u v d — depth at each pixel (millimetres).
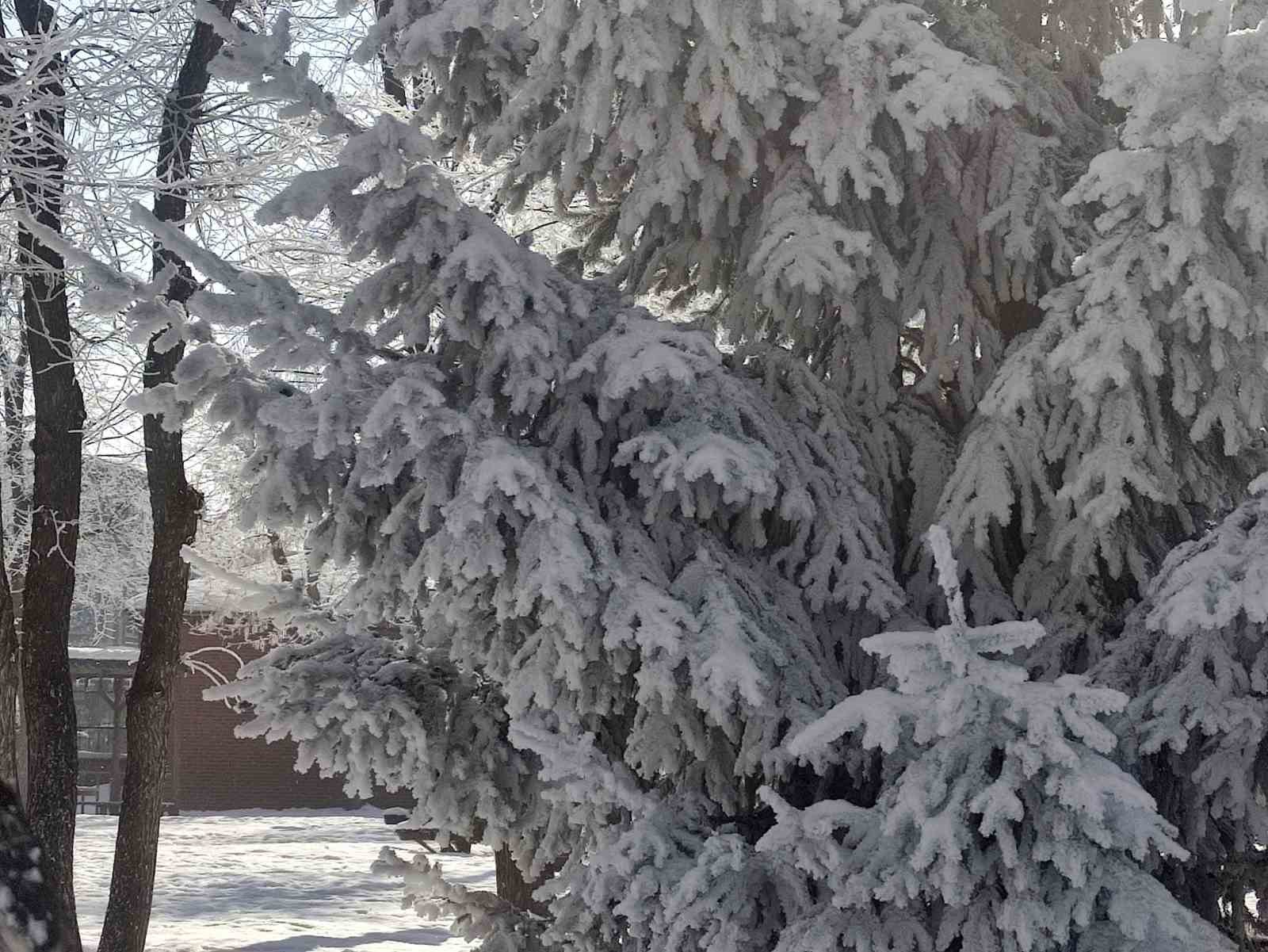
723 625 4316
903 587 5383
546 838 5398
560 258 6031
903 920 3861
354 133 4387
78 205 8805
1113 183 4371
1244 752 4039
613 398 4562
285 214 4312
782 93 5129
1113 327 4484
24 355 11453
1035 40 6211
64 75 8914
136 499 15797
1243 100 4156
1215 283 4336
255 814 28234
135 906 8898
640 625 4328
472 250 4391
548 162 5375
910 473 5324
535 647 4609
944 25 5754
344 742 5344
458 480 4422
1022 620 5094
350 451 4527
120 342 10734
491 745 5441
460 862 18172
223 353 4324
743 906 3996
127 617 23875
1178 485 4793
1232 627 4148
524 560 4254
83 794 29000
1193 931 3477
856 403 5492
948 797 3676
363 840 22500
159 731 9094
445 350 4762
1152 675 4379
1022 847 3656
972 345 5332
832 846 3777
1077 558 4754
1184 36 5270
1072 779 3465
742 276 5426
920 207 5480
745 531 4945
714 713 4164
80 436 9484
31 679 9117
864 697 3715
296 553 15234
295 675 5262
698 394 4711
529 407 4664
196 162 9531
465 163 9461
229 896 15711
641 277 5645
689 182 5199
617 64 4859
